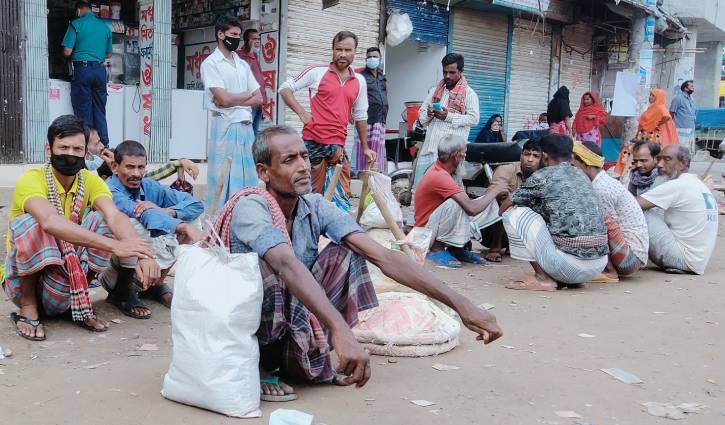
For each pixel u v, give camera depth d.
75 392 3.02
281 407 2.91
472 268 6.15
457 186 5.96
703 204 6.08
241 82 6.39
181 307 2.84
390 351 3.67
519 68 14.13
